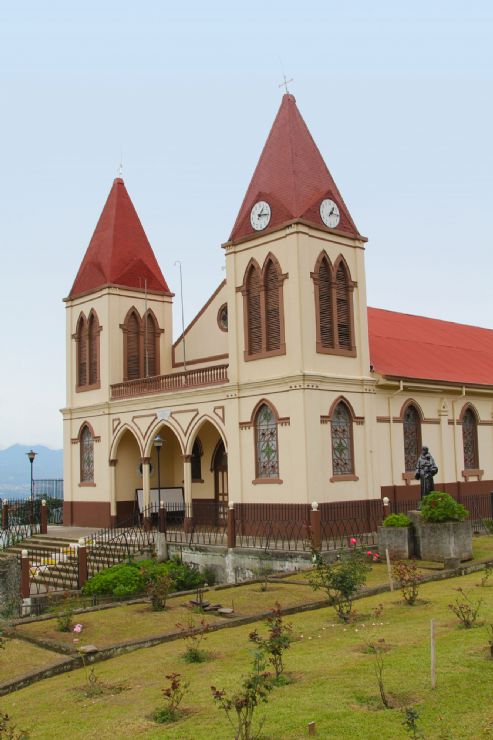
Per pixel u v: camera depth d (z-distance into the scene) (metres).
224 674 12.80
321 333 30.22
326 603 18.72
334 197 31.50
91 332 40.62
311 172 31.34
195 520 35.91
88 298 40.75
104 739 10.16
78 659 14.91
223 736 9.77
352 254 32.06
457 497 36.38
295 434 28.64
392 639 14.16
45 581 28.92
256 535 29.84
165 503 33.91
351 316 31.56
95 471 39.22
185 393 33.47
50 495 45.34
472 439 38.53
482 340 47.12
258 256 31.05
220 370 32.34
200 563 28.53
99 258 40.78
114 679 13.33
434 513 23.98
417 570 22.27
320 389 29.22
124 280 39.91
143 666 14.03
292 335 29.28
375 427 31.72
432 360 38.47
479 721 9.69
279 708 10.57
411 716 9.20
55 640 16.36
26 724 11.20
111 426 38.31
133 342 40.09
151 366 40.62
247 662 13.53
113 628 17.33
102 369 39.28
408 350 38.28
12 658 15.25
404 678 11.48
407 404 34.00
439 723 9.67
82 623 17.84
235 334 31.66
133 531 34.53
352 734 9.49
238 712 9.51
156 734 10.11
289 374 29.09
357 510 30.14
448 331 45.66
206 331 38.59
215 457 37.38
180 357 40.41
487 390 38.22
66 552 32.22
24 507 40.25
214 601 19.64
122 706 11.57
